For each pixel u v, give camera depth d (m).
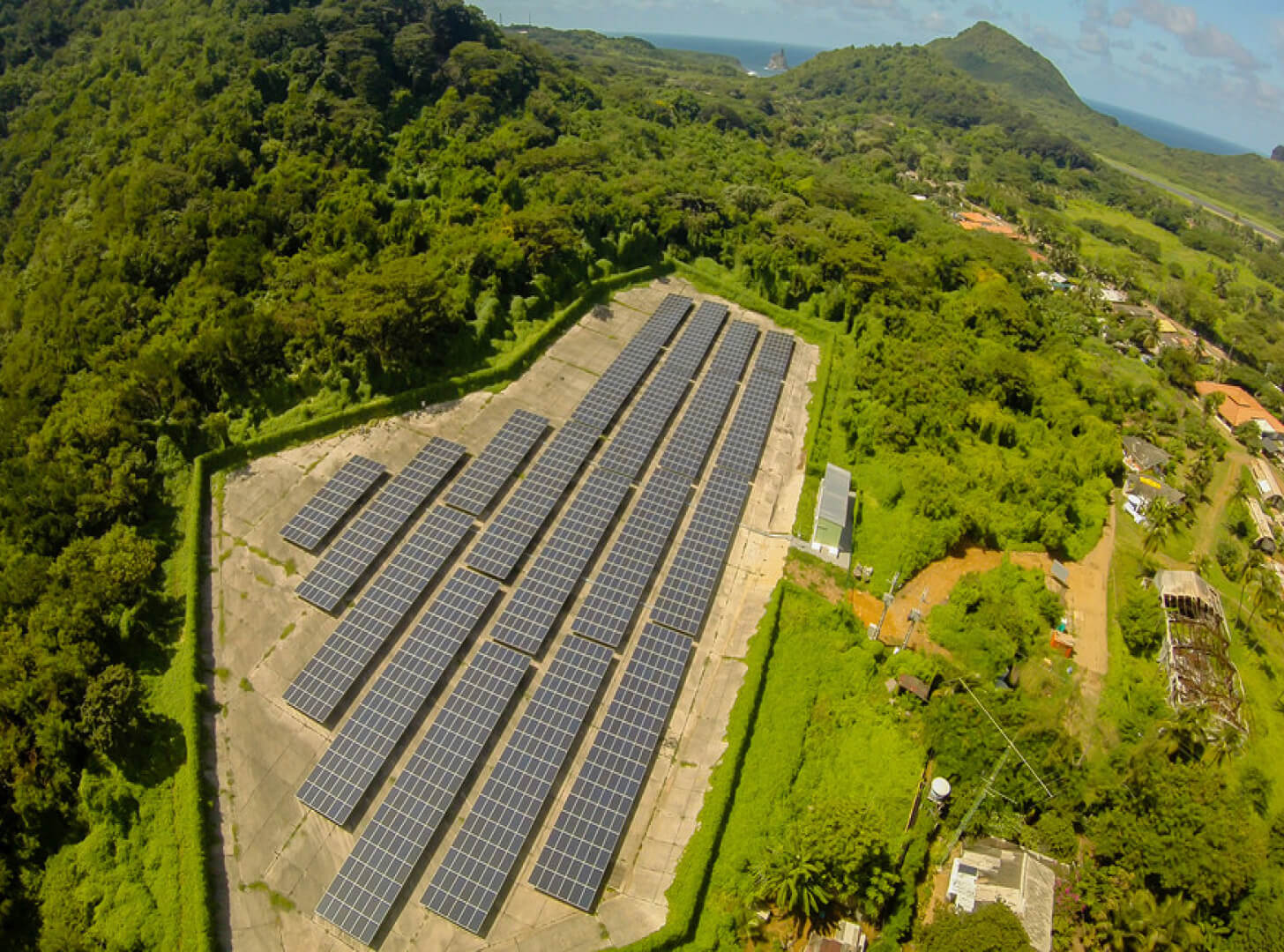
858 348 116.25
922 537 84.31
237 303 93.75
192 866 51.22
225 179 122.25
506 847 52.09
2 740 55.59
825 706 66.06
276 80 146.50
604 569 72.19
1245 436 131.75
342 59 155.75
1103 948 53.31
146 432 79.12
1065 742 61.47
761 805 56.97
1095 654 78.12
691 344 109.81
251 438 82.81
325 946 48.56
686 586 72.00
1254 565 91.88
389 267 95.81
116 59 157.88
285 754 58.03
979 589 77.44
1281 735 75.06
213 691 61.28
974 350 120.62
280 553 72.31
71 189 134.12
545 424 89.94
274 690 61.91
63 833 54.59
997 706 64.19
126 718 56.62
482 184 128.75
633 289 122.75
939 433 101.12
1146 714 70.19
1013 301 135.25
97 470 73.19
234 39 154.38
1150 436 119.12
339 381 88.94
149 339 92.06
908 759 62.75
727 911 51.47
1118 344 160.75
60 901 51.06
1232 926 52.62
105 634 61.59
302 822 54.34
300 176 119.94
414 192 131.62
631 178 141.38
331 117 140.00
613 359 105.94
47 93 158.50
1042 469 97.50
